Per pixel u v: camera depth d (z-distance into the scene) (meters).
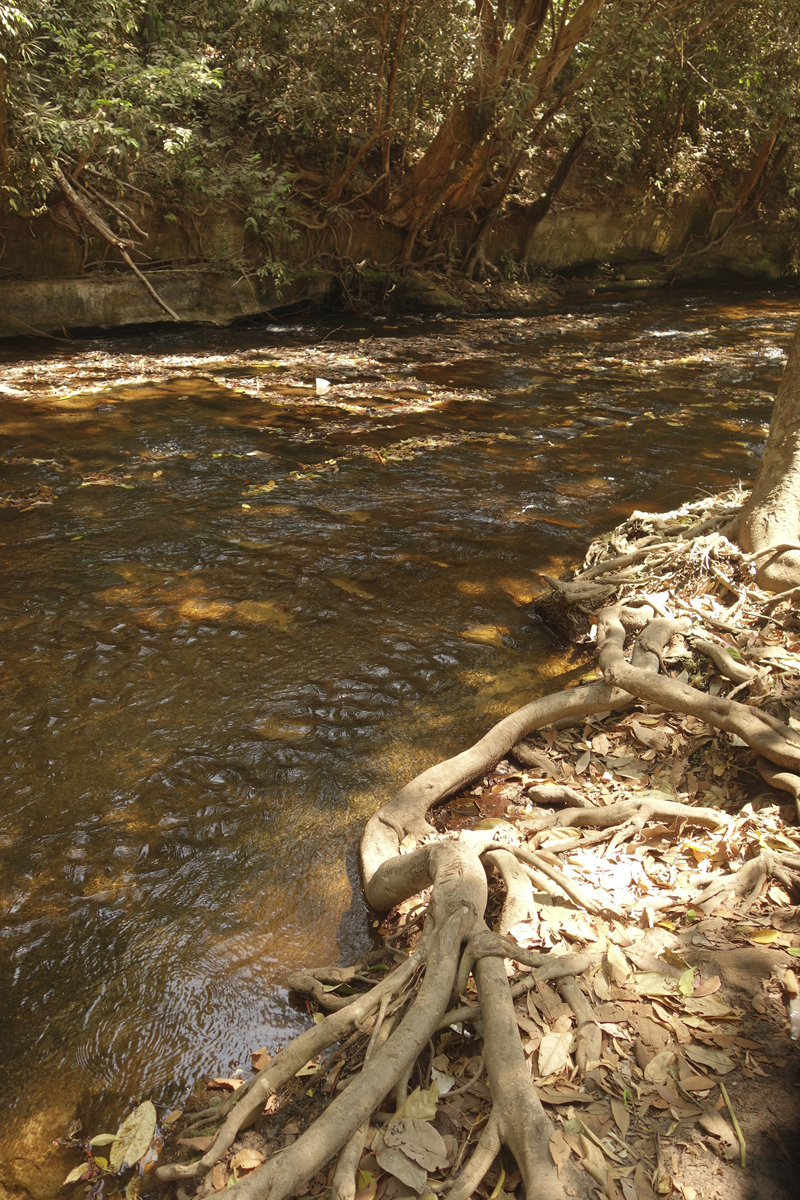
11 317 11.31
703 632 4.09
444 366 11.16
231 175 12.94
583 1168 1.87
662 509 6.51
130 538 5.80
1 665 4.27
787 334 13.97
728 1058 2.12
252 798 3.46
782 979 2.33
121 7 11.23
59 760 3.63
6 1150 2.19
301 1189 1.92
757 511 4.72
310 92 13.07
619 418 8.96
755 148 20.20
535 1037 2.19
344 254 14.74
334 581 5.30
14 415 8.38
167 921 2.88
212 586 5.17
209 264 13.10
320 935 2.85
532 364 11.44
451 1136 2.01
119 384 9.69
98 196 11.34
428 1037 2.14
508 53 12.98
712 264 20.83
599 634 4.34
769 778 3.13
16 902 2.93
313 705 4.06
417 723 3.97
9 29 9.09
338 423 8.56
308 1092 2.24
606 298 17.92
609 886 2.83
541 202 17.34
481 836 2.98
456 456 7.66
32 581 5.14
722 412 9.27
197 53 12.61
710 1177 1.85
